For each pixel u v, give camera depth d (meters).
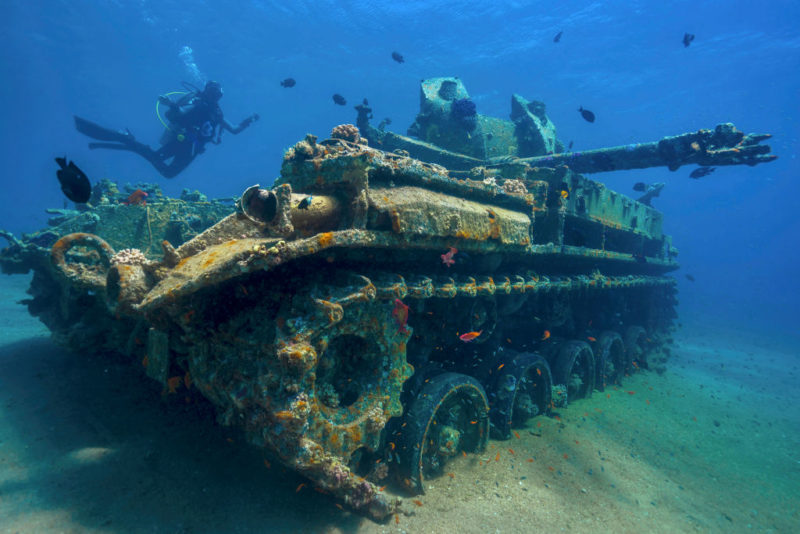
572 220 6.38
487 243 4.03
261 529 2.87
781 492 5.05
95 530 2.66
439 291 3.58
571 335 7.82
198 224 6.66
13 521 2.65
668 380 9.31
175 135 11.88
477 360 5.39
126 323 4.30
